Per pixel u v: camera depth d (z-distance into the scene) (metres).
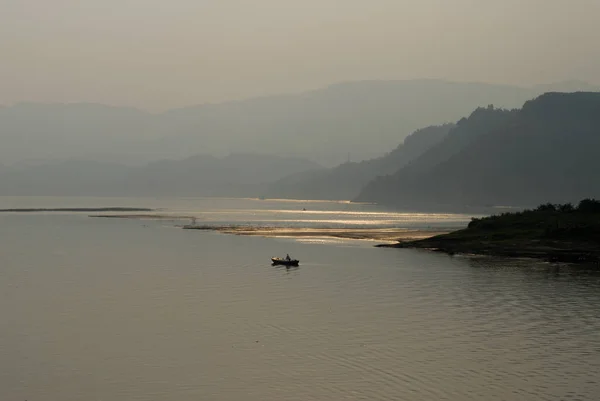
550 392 36.88
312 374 39.84
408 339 47.53
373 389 37.31
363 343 46.41
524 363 41.97
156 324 52.03
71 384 38.31
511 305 59.75
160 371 40.50
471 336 48.22
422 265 89.31
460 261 93.81
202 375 39.72
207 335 48.62
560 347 45.44
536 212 125.06
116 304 60.09
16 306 59.16
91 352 44.31
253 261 94.75
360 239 136.38
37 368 41.06
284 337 48.06
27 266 88.31
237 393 36.84
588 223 111.56
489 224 120.62
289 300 62.28
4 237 141.25
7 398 36.25
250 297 63.88
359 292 66.88
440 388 37.44
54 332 49.47
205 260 96.06
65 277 77.38
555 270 83.50
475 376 39.34
